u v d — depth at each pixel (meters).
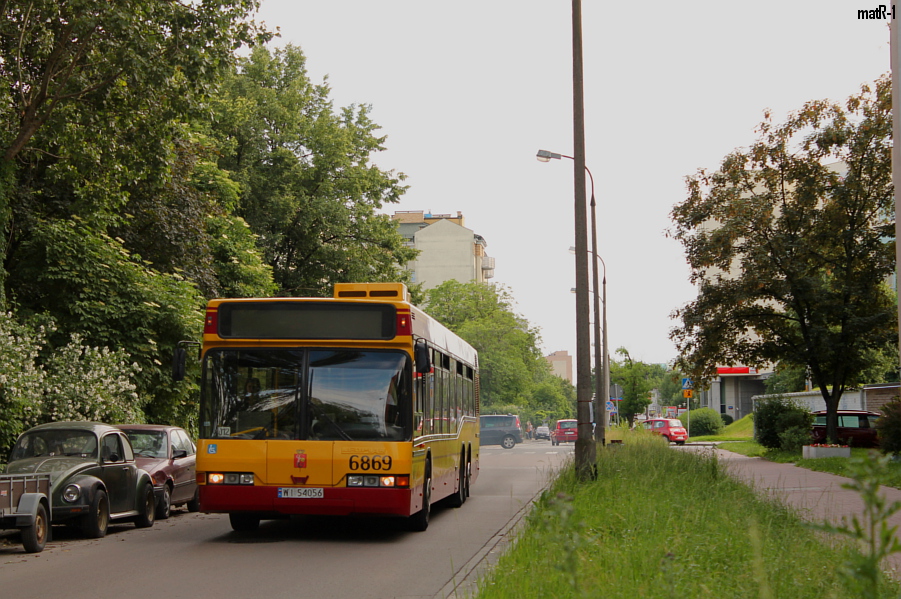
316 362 12.71
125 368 22.48
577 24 19.27
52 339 23.34
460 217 137.88
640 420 70.00
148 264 27.25
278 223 44.16
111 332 24.12
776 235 32.38
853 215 31.98
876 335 31.34
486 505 18.80
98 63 20.03
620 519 10.61
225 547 12.33
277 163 44.69
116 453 14.98
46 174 22.34
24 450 14.60
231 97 44.44
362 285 14.57
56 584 9.47
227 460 12.45
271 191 44.16
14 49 20.23
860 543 3.90
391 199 48.69
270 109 44.41
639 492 13.56
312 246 45.88
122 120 20.61
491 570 8.23
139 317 24.48
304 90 46.94
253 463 12.40
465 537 13.29
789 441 35.22
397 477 12.36
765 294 32.78
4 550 12.58
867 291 31.59
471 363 20.91
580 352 18.59
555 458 43.62
